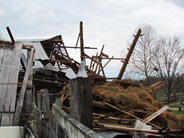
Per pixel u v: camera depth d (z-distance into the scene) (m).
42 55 16.61
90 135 1.91
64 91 9.05
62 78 13.45
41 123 3.97
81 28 18.42
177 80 31.22
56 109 3.99
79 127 2.27
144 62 33.00
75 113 2.96
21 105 5.16
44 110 4.48
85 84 3.06
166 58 31.23
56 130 3.16
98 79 16.09
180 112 14.52
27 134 4.59
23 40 18.27
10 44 5.48
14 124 4.97
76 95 3.00
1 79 5.13
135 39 17.88
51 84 12.28
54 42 18.80
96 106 7.00
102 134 4.29
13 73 5.31
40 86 11.77
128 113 6.30
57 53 19.38
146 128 4.72
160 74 32.12
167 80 30.98
